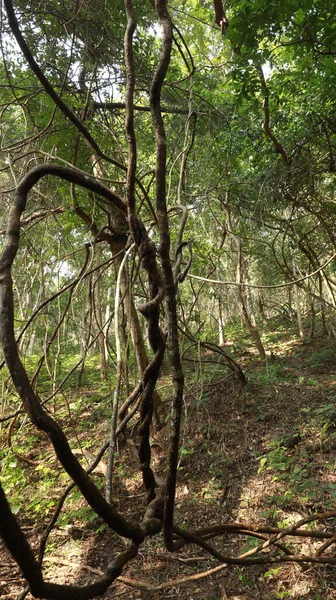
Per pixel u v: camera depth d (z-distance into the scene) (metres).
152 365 1.04
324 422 5.27
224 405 6.48
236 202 7.55
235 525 1.56
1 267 0.68
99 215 5.62
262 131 6.51
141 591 3.66
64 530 4.51
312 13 4.18
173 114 6.09
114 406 1.11
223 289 10.75
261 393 6.59
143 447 1.07
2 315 0.61
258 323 14.29
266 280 11.85
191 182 6.57
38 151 2.11
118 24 4.64
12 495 5.04
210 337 11.02
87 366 11.05
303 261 9.78
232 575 3.67
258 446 5.32
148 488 1.12
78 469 0.60
